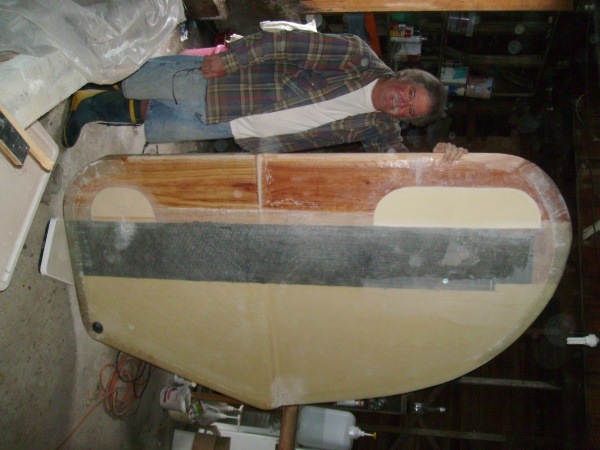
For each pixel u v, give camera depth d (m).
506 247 1.35
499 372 3.68
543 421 3.62
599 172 2.62
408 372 1.51
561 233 1.33
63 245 1.63
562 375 3.14
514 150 3.83
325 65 1.50
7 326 1.55
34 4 1.12
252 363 1.56
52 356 1.76
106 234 1.47
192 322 1.52
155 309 1.52
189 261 1.46
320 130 1.62
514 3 2.46
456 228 1.35
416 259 1.38
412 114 1.53
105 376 2.08
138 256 1.48
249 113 1.57
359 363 1.51
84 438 1.96
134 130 2.30
